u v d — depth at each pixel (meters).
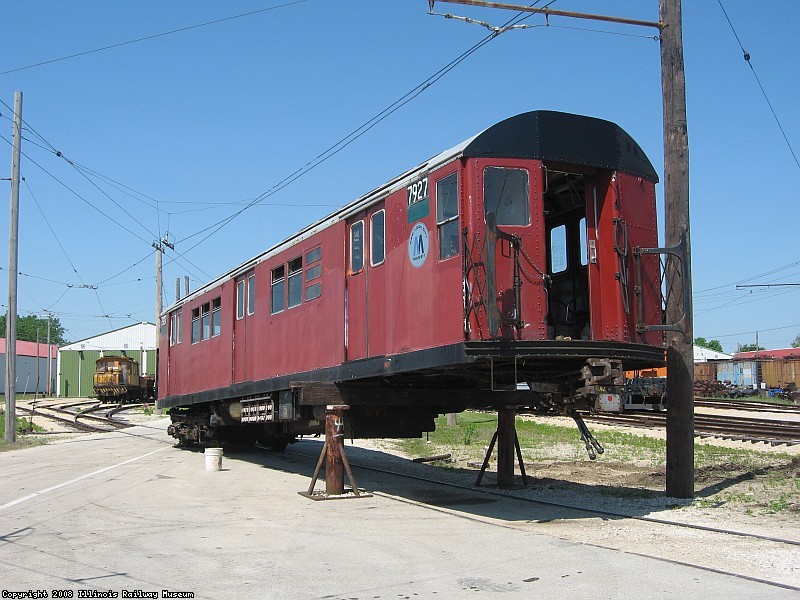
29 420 30.70
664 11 10.41
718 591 5.70
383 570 6.42
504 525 8.48
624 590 5.75
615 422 22.78
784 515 8.95
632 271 8.97
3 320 120.12
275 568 6.51
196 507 9.88
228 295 16.17
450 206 8.59
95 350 62.31
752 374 42.69
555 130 8.69
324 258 11.73
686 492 10.23
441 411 12.20
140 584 6.02
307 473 13.90
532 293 8.34
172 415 20.59
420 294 9.05
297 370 12.48
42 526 8.51
